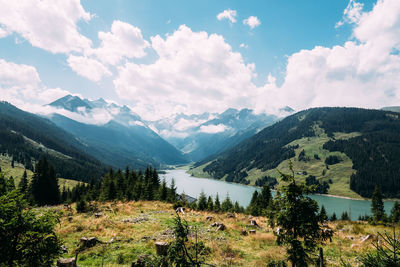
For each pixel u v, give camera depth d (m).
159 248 11.55
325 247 14.59
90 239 13.56
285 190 8.43
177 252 6.59
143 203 35.38
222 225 19.20
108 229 17.08
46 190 62.72
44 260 7.04
